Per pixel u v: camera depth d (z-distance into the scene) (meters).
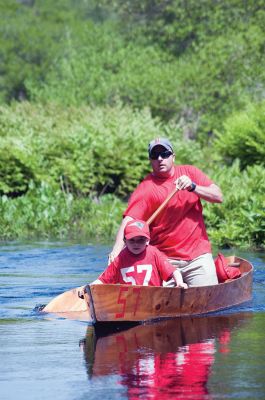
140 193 25.59
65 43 127.19
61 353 19.50
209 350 19.62
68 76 101.50
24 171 56.84
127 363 18.39
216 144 61.25
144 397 15.87
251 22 83.38
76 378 17.25
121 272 24.03
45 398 15.91
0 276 31.31
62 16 185.38
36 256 37.34
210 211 43.84
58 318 24.02
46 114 77.81
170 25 97.12
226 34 84.88
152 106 86.56
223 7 88.12
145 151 61.25
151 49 96.62
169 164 25.55
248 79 81.56
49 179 57.03
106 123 64.69
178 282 24.00
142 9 105.69
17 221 48.25
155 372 17.61
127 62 94.75
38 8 192.12
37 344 20.53
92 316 22.83
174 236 25.75
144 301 23.53
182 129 71.56
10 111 75.62
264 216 40.66
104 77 96.00
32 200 50.47
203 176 25.92
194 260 25.88
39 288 28.64
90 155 59.19
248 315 24.66
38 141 60.53
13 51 160.50
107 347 20.09
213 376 17.22
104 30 117.31
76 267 33.84
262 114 57.84
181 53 97.44
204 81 83.62
